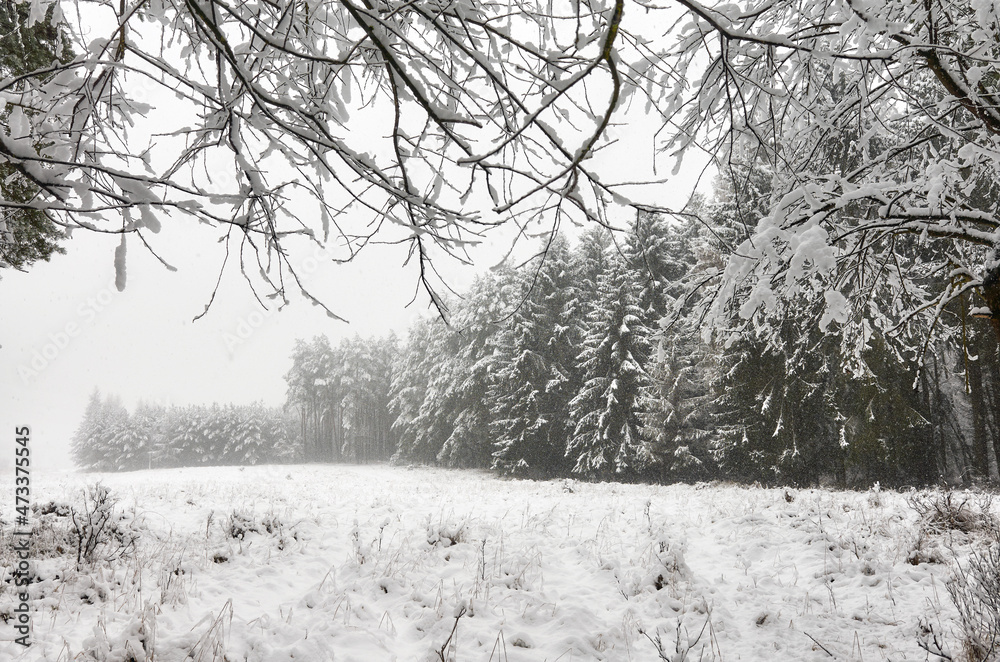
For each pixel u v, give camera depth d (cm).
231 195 194
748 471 2075
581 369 2905
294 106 195
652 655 456
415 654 445
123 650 370
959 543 679
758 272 494
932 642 452
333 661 419
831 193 494
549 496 1358
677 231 2466
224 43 171
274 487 1616
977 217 477
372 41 185
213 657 392
